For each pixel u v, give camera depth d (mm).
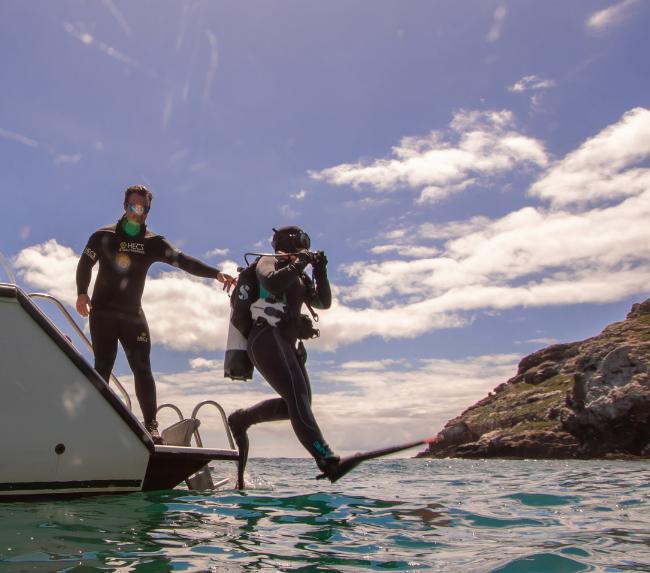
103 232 4828
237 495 4574
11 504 3764
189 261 5074
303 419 4066
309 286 4477
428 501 4668
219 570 2383
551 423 62281
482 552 2734
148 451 4293
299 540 2973
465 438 72500
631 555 2645
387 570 2414
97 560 2479
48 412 3877
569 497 5078
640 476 8789
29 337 3826
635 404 49906
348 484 7117
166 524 3283
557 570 2402
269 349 4160
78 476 4031
